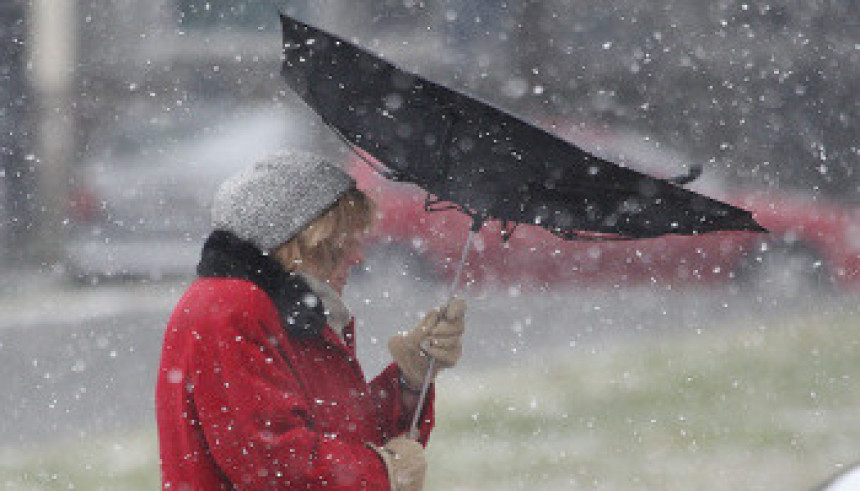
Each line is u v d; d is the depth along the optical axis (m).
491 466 27.02
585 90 86.38
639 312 46.28
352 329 13.65
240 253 12.57
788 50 81.69
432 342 14.23
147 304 50.50
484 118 12.73
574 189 13.12
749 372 36.09
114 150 61.25
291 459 12.00
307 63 13.61
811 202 60.03
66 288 53.88
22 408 34.41
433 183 13.49
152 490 26.20
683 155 76.12
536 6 87.88
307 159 12.88
